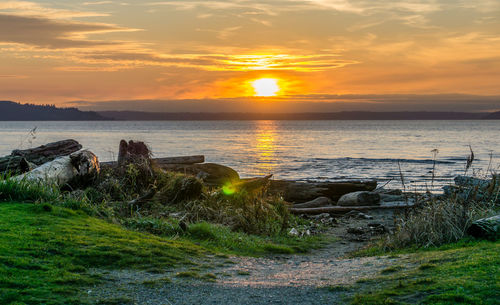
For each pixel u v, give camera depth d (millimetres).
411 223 10227
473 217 9680
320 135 121875
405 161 46969
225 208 13508
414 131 153375
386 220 15930
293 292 6102
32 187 10828
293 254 10492
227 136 113062
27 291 5379
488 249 7445
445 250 8359
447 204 10031
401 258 8094
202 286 6324
